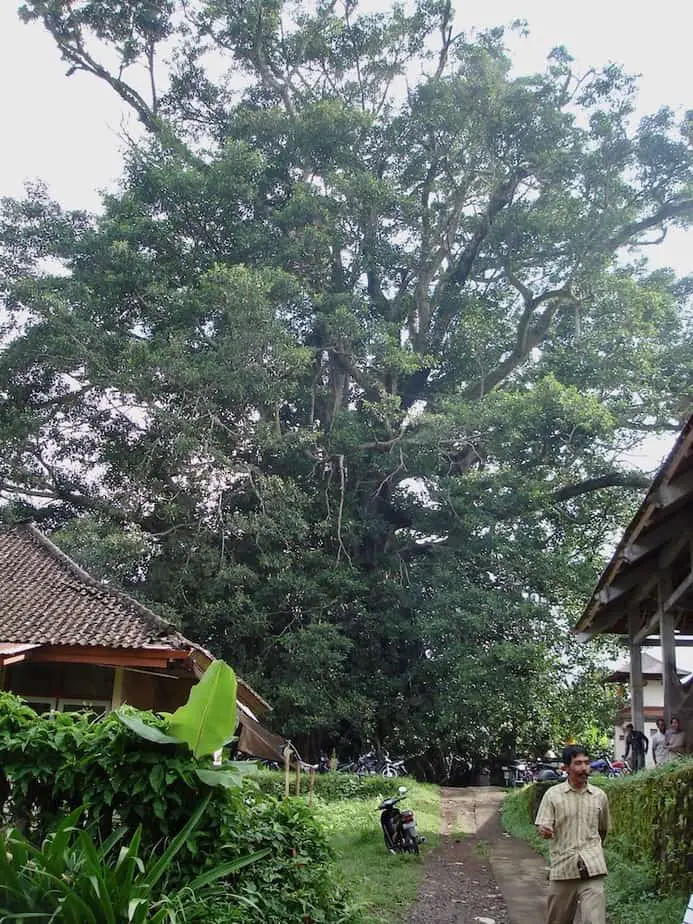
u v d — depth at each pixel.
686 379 31.88
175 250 31.19
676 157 33.44
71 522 27.36
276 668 28.17
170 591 26.94
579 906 5.90
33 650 12.66
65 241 29.52
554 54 32.94
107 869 4.52
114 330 29.69
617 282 31.78
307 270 32.41
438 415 29.25
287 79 36.72
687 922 5.52
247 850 5.82
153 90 38.06
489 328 32.72
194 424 26.75
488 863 11.95
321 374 33.41
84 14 35.88
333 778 19.61
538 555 29.23
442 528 31.14
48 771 5.54
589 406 27.94
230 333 27.91
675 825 8.06
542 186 34.41
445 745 30.30
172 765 5.46
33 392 29.66
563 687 29.14
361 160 33.97
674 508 10.71
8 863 4.48
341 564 29.66
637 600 14.38
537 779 19.06
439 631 27.92
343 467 30.08
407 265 34.81
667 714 12.62
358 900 7.53
